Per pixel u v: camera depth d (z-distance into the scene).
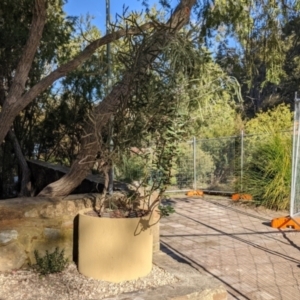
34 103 7.86
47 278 3.03
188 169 9.77
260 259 4.43
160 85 3.01
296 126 5.76
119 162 3.36
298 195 6.02
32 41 3.73
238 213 7.21
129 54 3.17
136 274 3.00
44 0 3.62
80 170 3.70
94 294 2.73
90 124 3.60
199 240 5.27
